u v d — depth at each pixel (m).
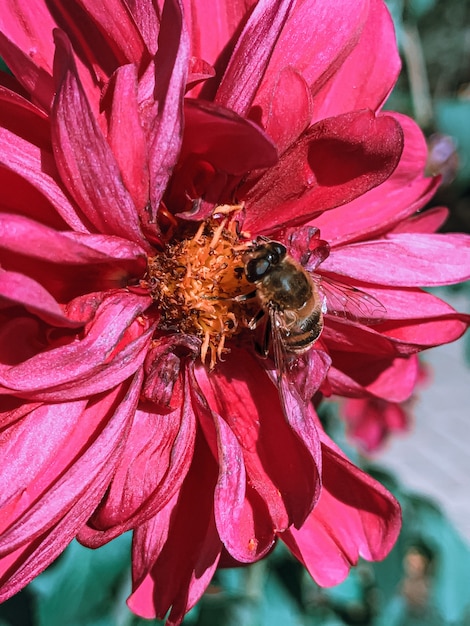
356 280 0.10
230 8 0.09
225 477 0.08
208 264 0.10
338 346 0.10
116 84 0.08
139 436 0.09
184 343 0.09
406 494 0.19
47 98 0.08
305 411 0.09
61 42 0.07
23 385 0.07
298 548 0.09
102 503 0.09
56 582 0.15
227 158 0.09
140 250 0.08
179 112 0.08
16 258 0.07
